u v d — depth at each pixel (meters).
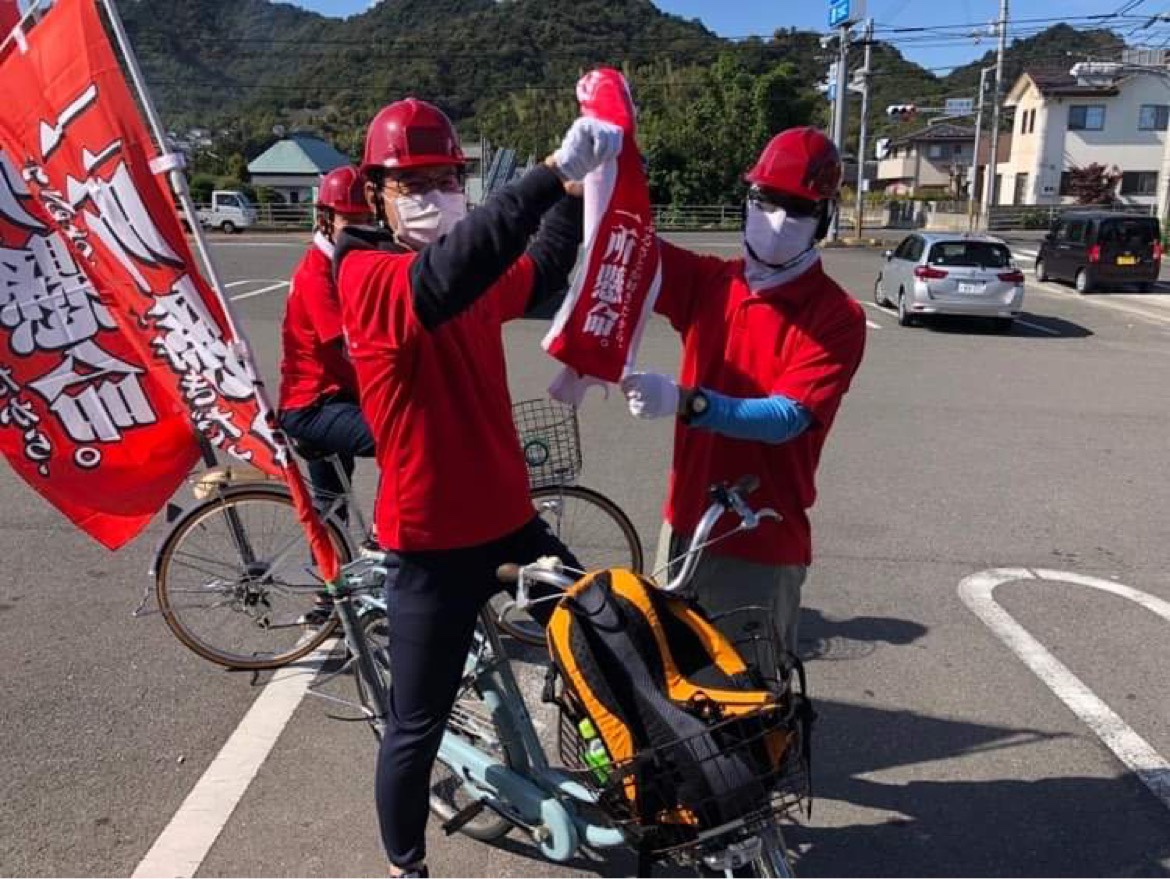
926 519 5.61
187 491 5.67
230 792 2.97
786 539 2.51
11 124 2.57
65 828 2.79
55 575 4.56
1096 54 45.78
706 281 2.54
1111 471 6.67
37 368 2.73
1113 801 3.00
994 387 9.76
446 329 2.07
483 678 2.51
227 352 2.65
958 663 3.87
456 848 2.77
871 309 16.41
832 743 3.32
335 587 2.70
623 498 5.79
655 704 1.86
